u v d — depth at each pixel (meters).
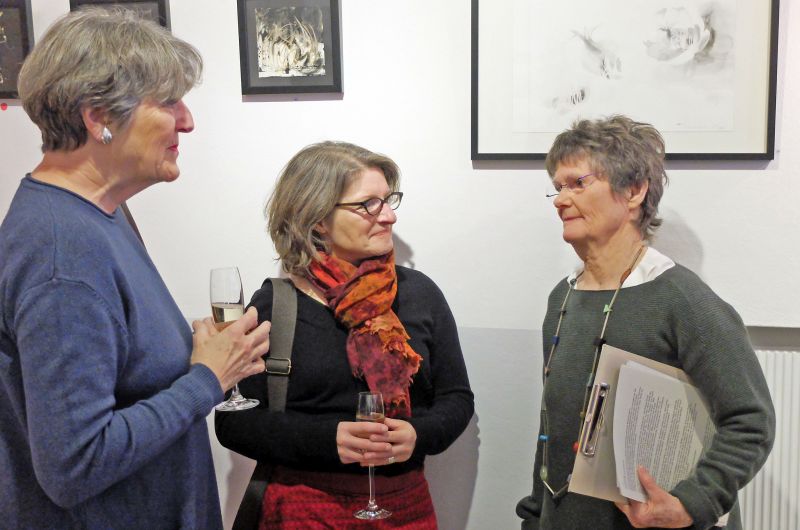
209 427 2.02
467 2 1.80
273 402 1.53
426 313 1.66
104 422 0.96
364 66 1.86
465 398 1.64
